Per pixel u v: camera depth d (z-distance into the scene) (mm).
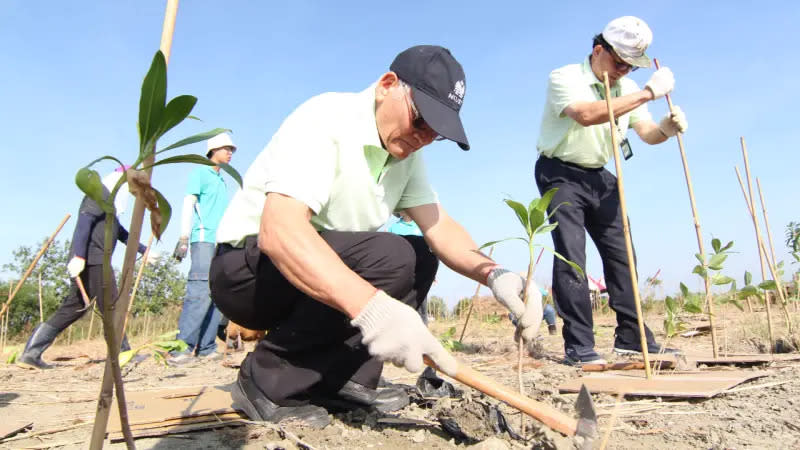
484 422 1986
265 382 2098
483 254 2236
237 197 2262
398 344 1598
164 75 843
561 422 1604
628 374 3205
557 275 3791
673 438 1954
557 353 4625
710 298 3422
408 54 1961
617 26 3562
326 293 1674
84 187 795
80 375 4211
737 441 1888
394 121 1979
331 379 2268
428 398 2555
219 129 949
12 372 4441
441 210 2439
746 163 4145
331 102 2031
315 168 1884
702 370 3260
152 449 1931
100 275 4555
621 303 3889
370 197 2133
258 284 2127
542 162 3969
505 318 10195
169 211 900
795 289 4836
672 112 3477
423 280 2395
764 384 2662
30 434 2186
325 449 1840
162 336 2016
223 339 6461
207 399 2633
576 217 3787
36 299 13523
